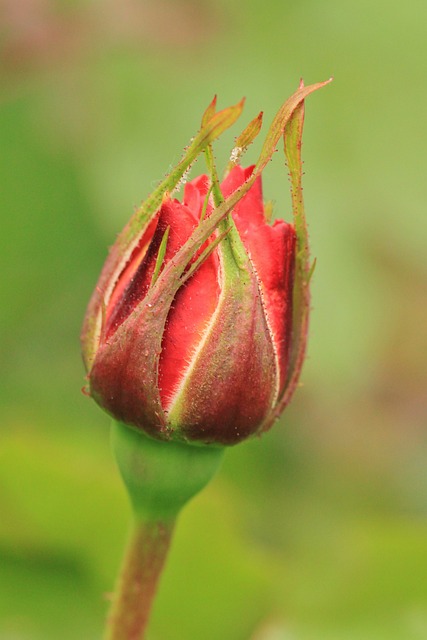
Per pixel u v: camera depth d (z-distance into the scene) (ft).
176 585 1.05
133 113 1.07
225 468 1.16
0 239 1.11
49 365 1.15
